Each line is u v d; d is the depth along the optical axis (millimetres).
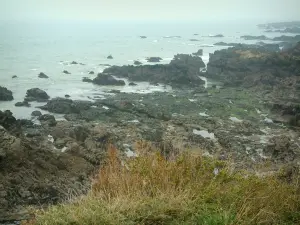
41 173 18484
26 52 98938
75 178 18953
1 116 29688
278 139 29516
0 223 8195
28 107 40688
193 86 54000
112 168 6629
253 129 33438
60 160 20484
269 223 5375
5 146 18156
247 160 23828
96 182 6348
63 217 5082
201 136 29672
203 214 5160
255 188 6137
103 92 49625
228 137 30203
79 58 89375
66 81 58219
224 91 49750
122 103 40344
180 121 34906
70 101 41031
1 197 14672
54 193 16156
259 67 60969
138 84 56469
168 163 6641
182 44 134500
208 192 5879
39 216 5285
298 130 33875
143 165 6473
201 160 6922
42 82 56844
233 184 6309
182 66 60375
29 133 29281
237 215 5102
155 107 39875
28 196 15438
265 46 100688
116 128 32281
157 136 29141
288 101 43312
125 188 5938
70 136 28172
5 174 17062
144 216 5117
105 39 157125
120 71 62938
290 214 5805
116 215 5031
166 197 5559
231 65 62750
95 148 25000
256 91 49531
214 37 170000
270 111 39812
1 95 43875
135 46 125938
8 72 65125
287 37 140625
